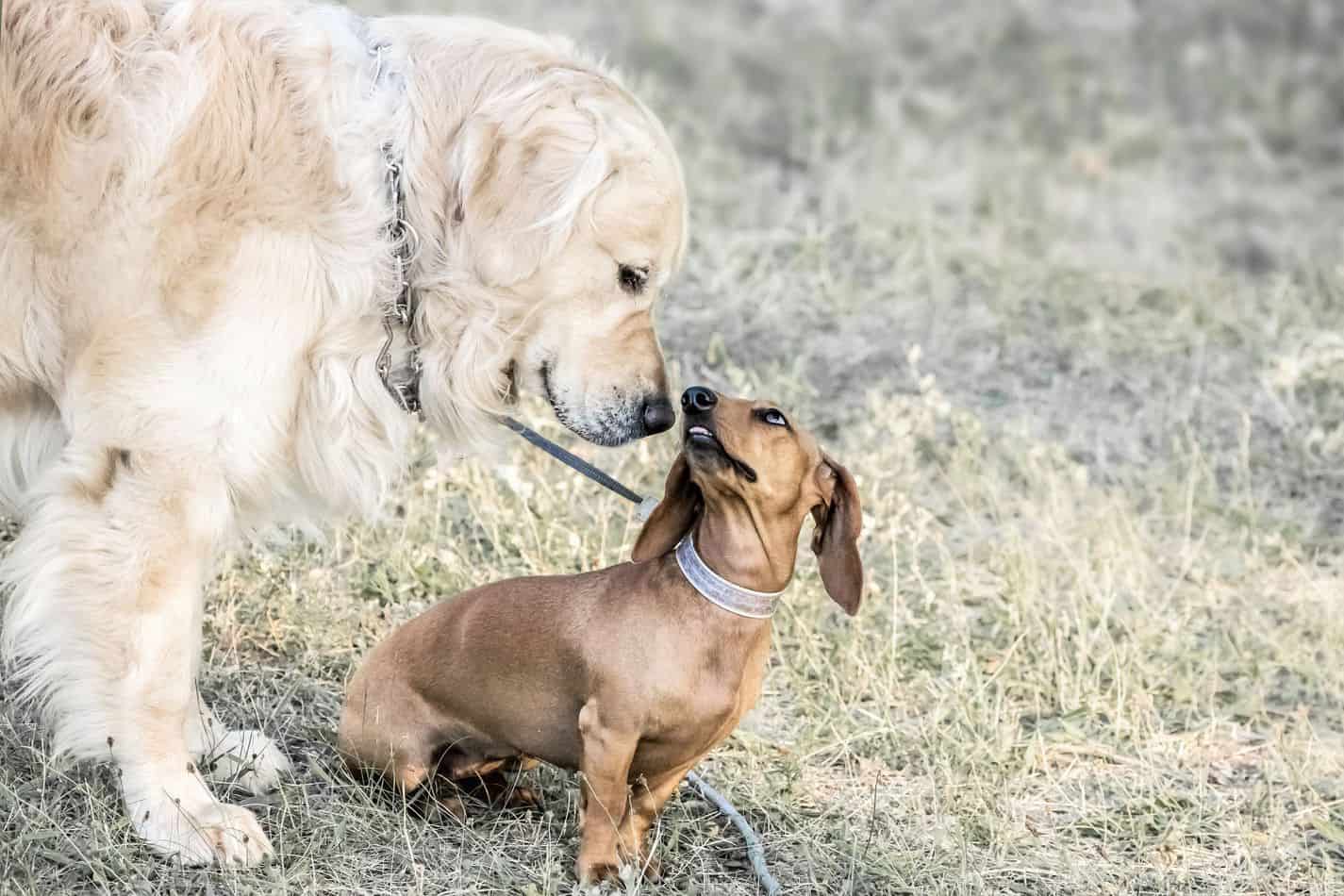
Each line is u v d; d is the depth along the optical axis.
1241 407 12.10
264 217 6.46
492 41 7.06
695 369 11.71
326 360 6.73
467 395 7.06
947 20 23.47
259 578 8.55
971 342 12.87
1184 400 12.15
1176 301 13.99
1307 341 13.09
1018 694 8.51
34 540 6.45
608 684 5.99
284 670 8.00
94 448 6.40
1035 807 7.48
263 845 6.43
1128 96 21.64
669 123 17.48
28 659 7.29
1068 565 9.70
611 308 7.00
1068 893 6.77
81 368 6.41
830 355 12.27
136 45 6.48
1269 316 13.87
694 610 6.00
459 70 6.94
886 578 9.50
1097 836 7.34
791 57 21.30
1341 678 8.74
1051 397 12.18
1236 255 16.23
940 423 11.59
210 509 6.49
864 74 21.14
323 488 6.97
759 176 15.92
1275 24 24.11
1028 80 21.70
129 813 6.52
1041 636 8.84
